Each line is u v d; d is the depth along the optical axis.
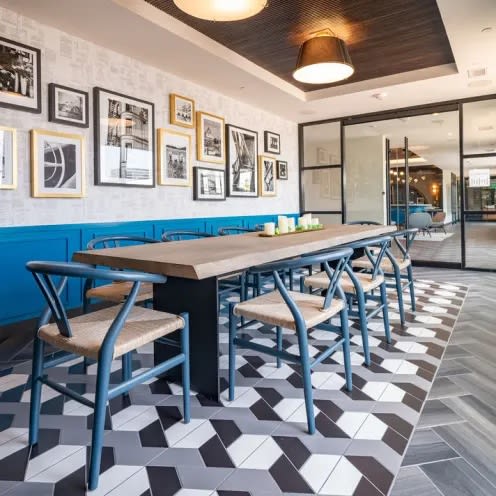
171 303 2.16
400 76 5.24
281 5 3.46
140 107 4.26
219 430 1.77
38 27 3.34
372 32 4.00
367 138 7.80
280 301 2.10
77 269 1.38
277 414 1.91
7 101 3.10
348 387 2.14
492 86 5.36
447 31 3.63
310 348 2.80
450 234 11.88
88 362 2.49
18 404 2.03
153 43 3.82
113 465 1.53
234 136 5.79
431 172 14.41
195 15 2.56
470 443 1.66
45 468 1.52
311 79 3.59
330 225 4.55
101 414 1.40
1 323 3.16
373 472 1.48
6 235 3.16
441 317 3.54
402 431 1.75
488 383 2.23
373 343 2.88
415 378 2.30
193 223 5.08
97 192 3.88
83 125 3.68
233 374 2.05
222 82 5.04
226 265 1.82
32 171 3.31
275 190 6.86
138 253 2.10
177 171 4.77
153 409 1.96
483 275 5.70
